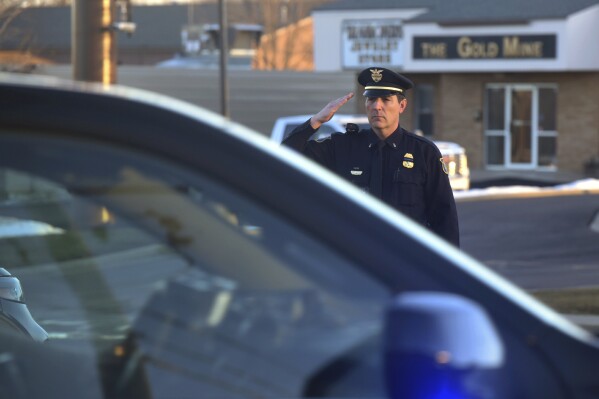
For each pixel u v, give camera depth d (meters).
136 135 6.04
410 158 16.84
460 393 5.35
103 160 6.07
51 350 6.92
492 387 5.79
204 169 6.05
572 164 88.38
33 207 6.38
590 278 34.59
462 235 46.16
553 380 5.98
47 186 6.12
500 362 5.86
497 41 86.56
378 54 94.94
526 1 88.31
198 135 6.07
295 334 5.99
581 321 25.38
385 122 16.77
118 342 6.63
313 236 5.97
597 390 6.01
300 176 6.05
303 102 91.88
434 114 95.00
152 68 85.44
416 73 95.25
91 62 38.12
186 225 6.13
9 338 7.86
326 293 5.95
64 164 6.07
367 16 95.19
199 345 6.20
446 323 5.07
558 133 88.75
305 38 160.88
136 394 6.39
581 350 6.11
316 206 6.00
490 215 51.59
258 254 6.05
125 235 6.32
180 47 168.62
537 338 6.09
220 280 6.17
